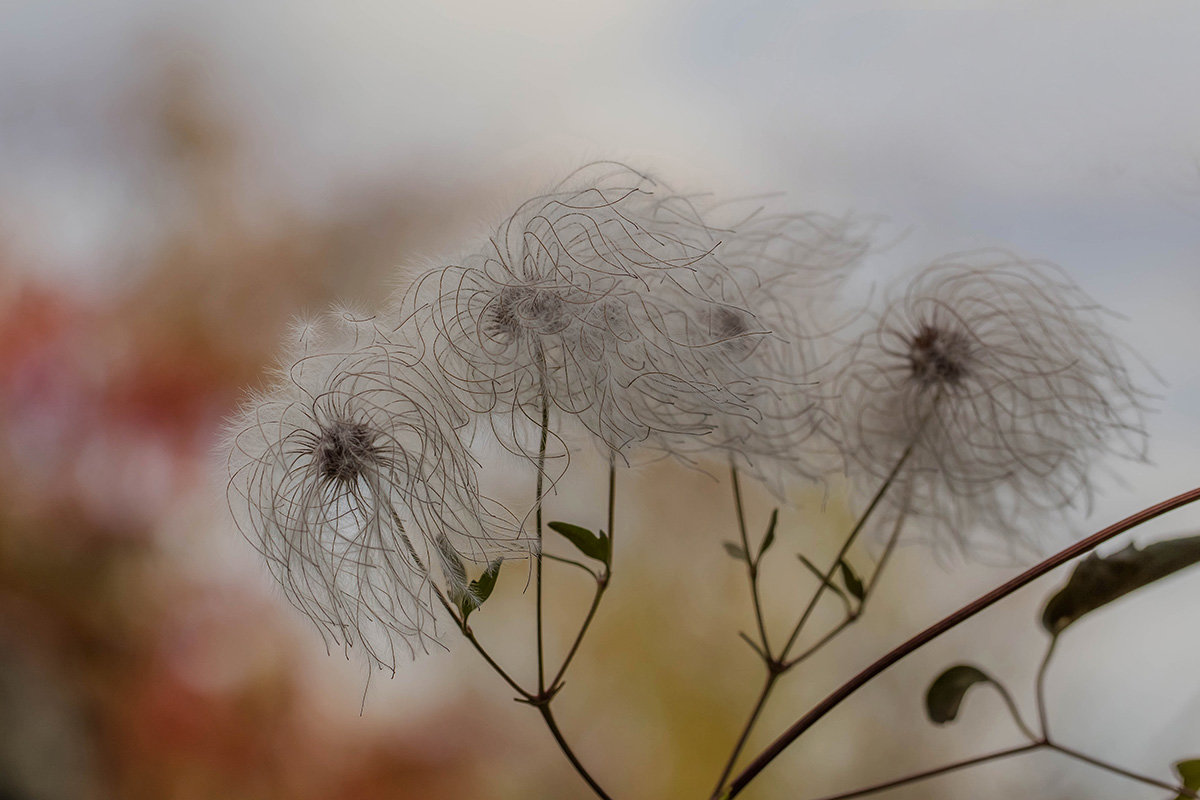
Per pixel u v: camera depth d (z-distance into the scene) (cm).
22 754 67
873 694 65
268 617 68
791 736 50
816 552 66
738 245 54
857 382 55
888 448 55
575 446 50
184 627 68
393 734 67
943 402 54
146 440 69
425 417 49
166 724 68
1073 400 54
